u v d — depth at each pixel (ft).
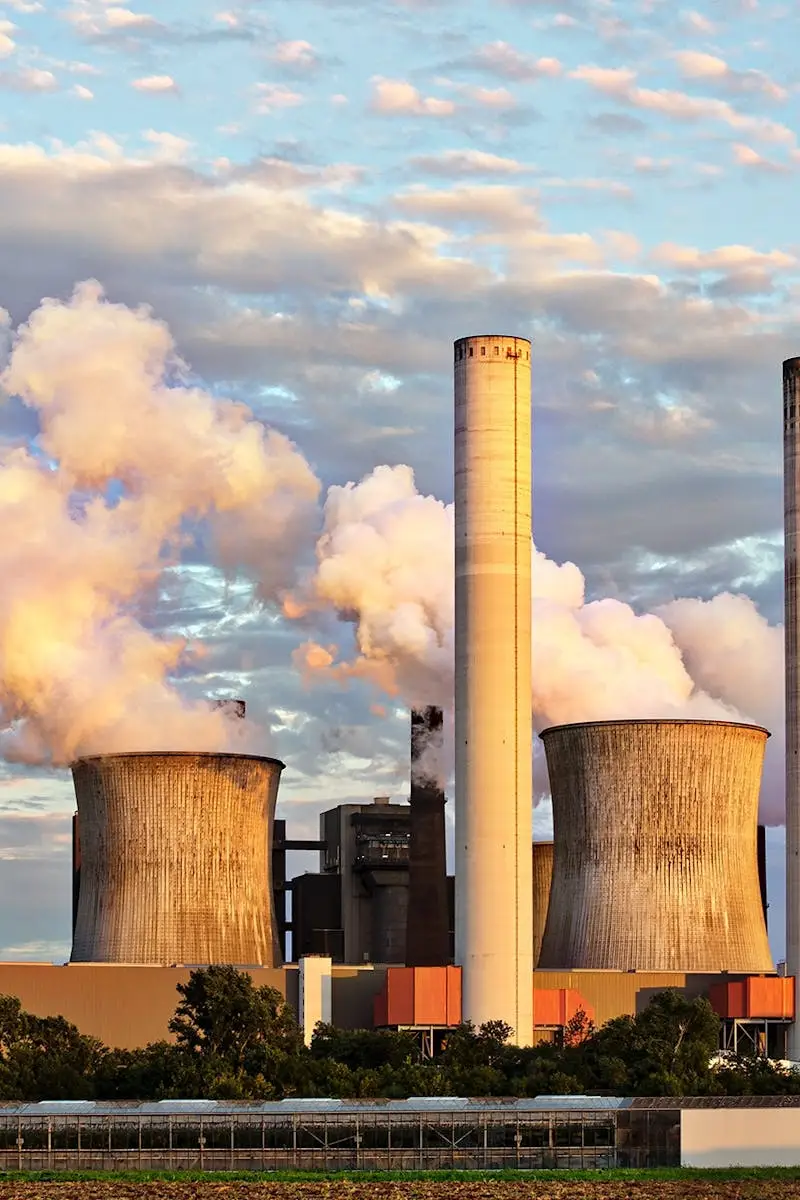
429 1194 260.01
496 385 398.62
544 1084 345.31
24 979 379.55
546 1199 255.50
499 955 388.78
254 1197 257.55
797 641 419.54
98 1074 344.08
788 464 422.41
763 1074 370.73
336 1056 366.22
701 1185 269.23
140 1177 275.80
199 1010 358.23
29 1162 287.69
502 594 394.93
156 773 424.46
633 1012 415.44
